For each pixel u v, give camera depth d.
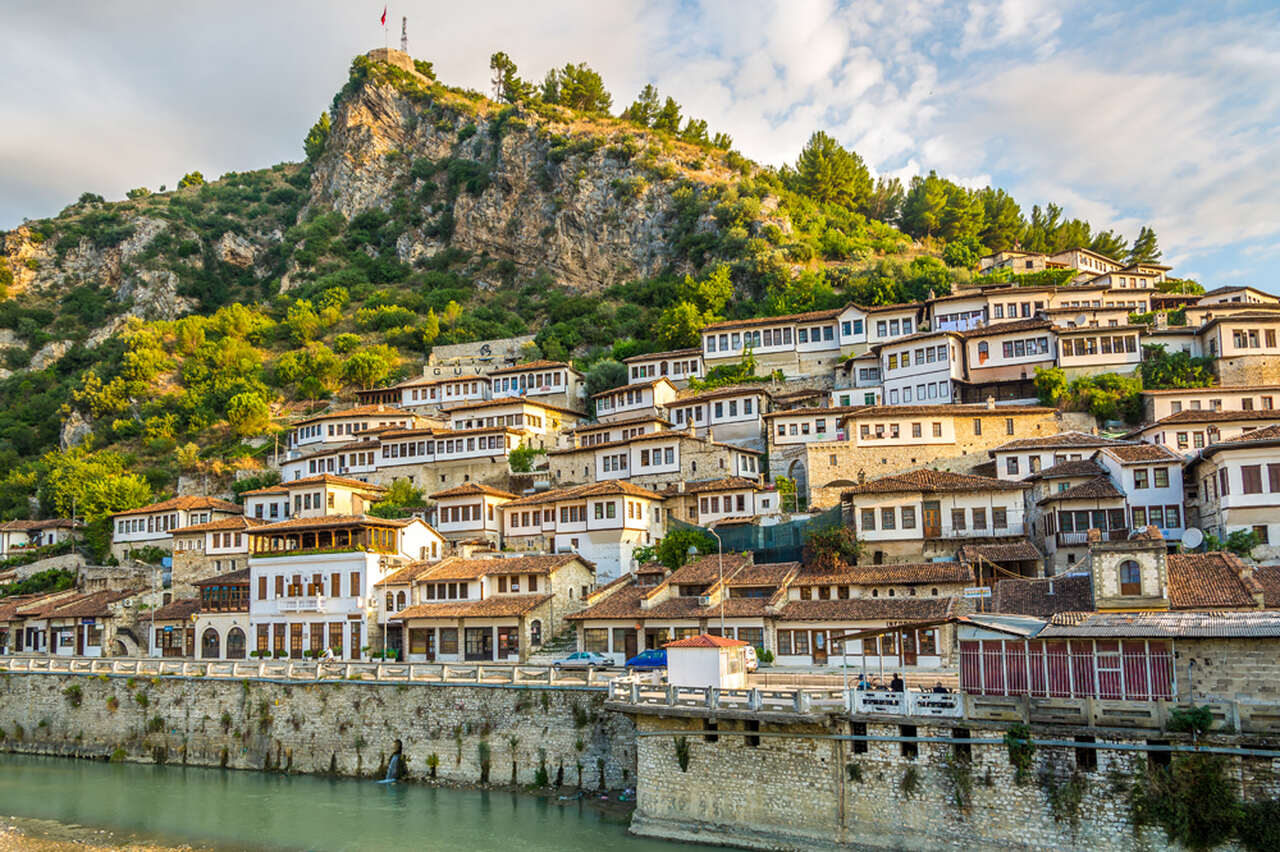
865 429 79.38
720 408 96.06
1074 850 30.84
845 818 35.16
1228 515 57.12
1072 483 67.12
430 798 47.72
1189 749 29.48
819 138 194.75
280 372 151.50
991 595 48.81
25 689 65.06
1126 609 39.19
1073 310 97.62
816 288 135.75
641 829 39.97
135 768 58.06
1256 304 97.31
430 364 149.25
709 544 70.50
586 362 139.62
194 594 90.06
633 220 183.75
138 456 140.25
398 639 68.75
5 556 115.75
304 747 54.59
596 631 61.50
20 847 43.88
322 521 71.94
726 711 37.53
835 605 56.91
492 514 85.50
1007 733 32.41
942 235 180.38
